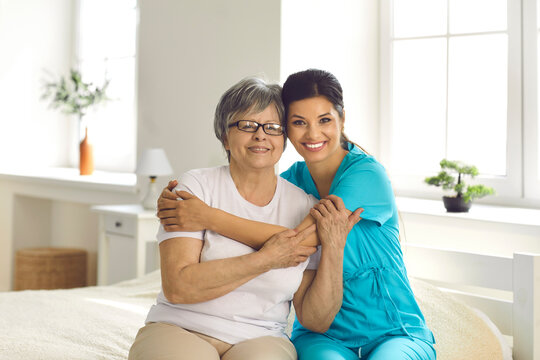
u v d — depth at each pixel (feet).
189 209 4.96
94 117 15.87
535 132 8.79
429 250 7.08
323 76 5.38
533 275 6.15
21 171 15.48
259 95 5.14
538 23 8.74
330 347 5.18
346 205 5.19
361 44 10.09
